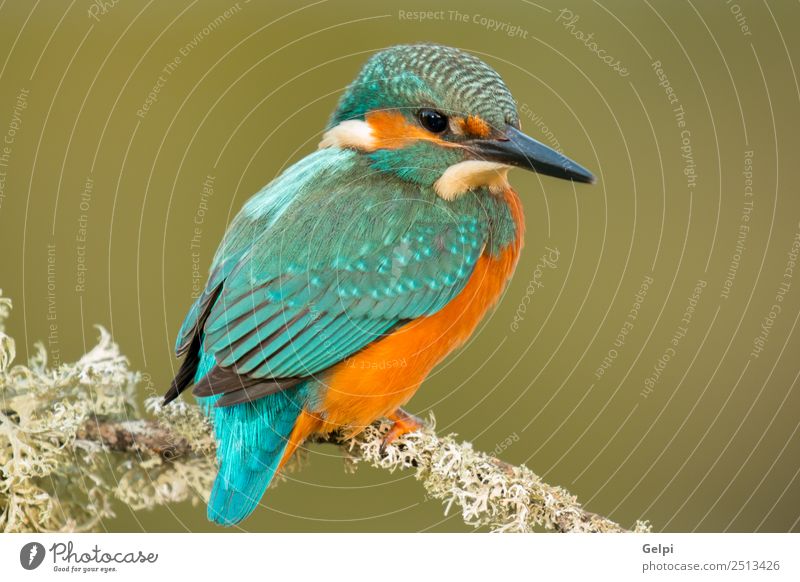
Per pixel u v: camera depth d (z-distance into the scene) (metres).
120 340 10.47
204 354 7.57
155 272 11.02
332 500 9.84
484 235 8.16
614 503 10.00
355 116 8.33
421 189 8.12
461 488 7.61
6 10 11.65
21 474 7.11
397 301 7.77
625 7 12.42
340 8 12.10
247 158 11.64
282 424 7.55
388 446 7.93
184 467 7.70
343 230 7.78
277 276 7.55
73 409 7.35
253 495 7.47
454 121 8.07
